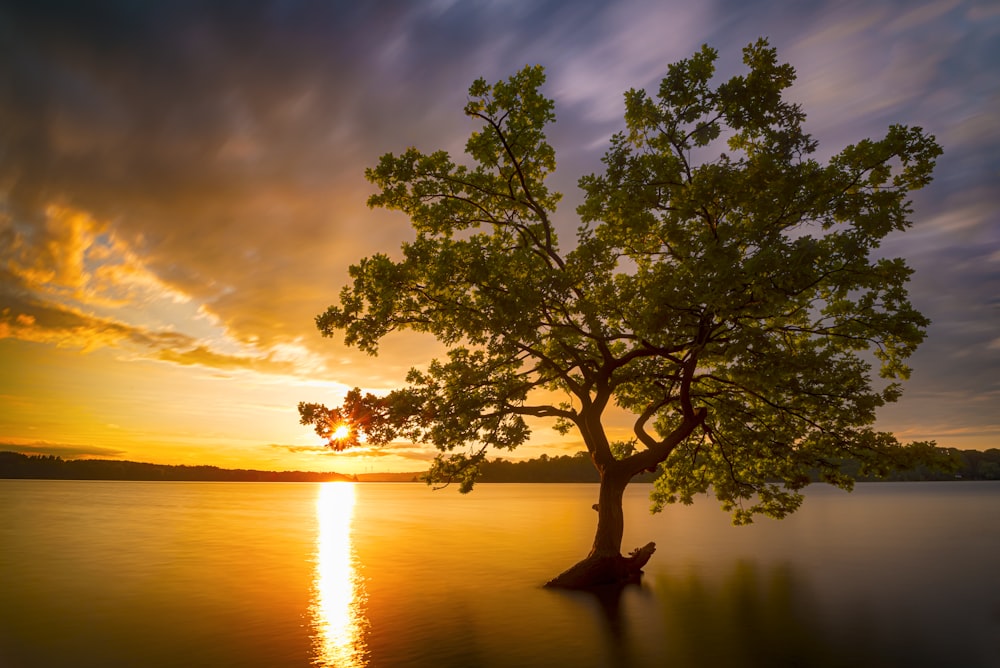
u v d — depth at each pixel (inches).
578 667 564.7
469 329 836.6
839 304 786.8
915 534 2032.5
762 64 756.0
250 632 705.0
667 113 810.2
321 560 1379.2
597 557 943.0
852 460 861.8
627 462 900.6
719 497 1041.5
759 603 843.4
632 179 790.5
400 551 1552.7
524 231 937.5
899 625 724.7
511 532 2165.4
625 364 951.0
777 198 712.4
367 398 856.3
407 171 887.1
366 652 616.7
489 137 812.0
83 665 581.3
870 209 692.1
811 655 601.3
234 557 1445.6
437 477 922.7
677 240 764.0
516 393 919.0
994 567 1238.3
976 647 632.4
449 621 745.0
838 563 1282.0
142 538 1926.7
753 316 681.6
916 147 674.8
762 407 924.6
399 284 836.6
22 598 933.8
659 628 702.5
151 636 689.6
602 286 770.2
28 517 2881.4
